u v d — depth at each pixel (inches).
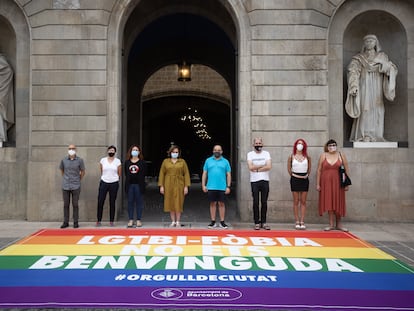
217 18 521.7
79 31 416.8
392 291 194.9
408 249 291.1
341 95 429.4
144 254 258.2
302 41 416.8
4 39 447.5
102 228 359.6
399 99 439.2
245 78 417.7
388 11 430.0
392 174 417.7
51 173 409.7
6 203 422.0
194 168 1354.6
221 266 231.3
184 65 685.9
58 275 215.2
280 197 408.5
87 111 413.7
